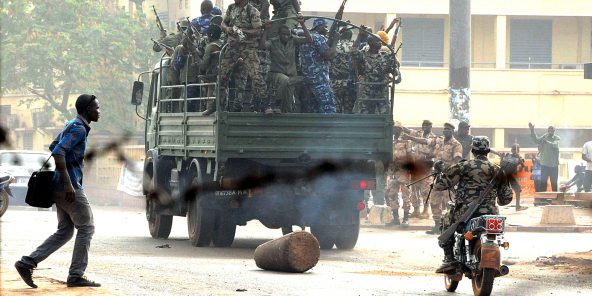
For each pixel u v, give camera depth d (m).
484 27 162.25
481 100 156.12
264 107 51.09
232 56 49.91
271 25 50.97
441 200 65.25
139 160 109.50
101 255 48.25
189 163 54.22
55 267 40.78
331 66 54.16
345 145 51.09
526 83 156.25
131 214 91.38
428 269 43.22
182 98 55.22
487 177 33.91
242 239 60.78
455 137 72.81
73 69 139.75
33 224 71.06
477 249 33.09
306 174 51.28
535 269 42.47
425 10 157.88
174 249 52.16
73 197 32.53
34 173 32.88
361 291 34.66
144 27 146.62
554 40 162.00
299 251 40.09
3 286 33.47
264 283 36.53
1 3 140.75
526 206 83.50
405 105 155.75
